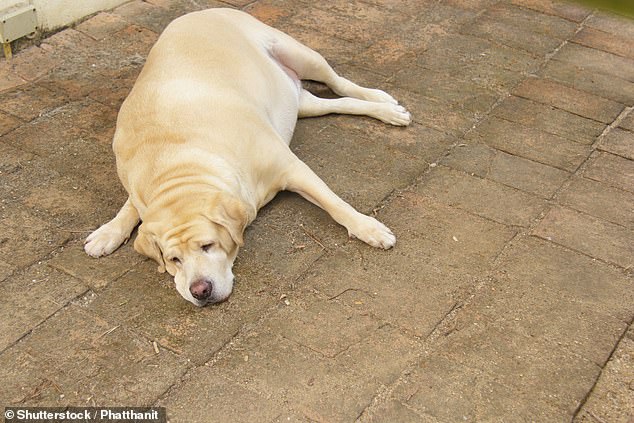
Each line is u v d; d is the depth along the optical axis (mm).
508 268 3096
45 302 3037
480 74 3789
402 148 3471
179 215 2982
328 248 3156
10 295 3053
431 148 3475
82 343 2945
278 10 4133
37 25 3900
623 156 3457
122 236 3178
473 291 3039
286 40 3582
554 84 3746
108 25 4027
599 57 3891
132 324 2986
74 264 3135
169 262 3010
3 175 3387
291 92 3498
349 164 3410
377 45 3936
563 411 2789
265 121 3260
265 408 2803
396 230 3197
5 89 3713
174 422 2787
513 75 3785
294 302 3021
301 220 3238
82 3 4016
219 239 2986
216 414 2799
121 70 3811
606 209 3273
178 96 3205
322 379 2854
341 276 3080
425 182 3352
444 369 2867
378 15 4109
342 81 3650
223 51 3336
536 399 2811
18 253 3158
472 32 4012
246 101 3246
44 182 3367
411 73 3789
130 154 3184
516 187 3340
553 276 3076
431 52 3896
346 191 3316
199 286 2934
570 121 3588
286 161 3223
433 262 3111
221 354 2914
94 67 3818
